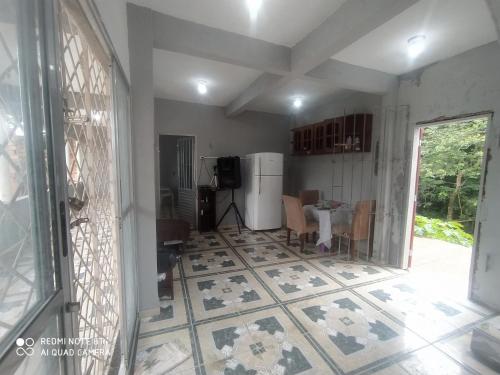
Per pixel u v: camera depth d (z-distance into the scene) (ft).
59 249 2.09
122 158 4.95
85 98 3.34
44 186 1.96
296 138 16.19
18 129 1.72
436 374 4.88
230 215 16.80
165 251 7.88
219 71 9.78
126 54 5.64
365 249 11.35
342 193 13.17
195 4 5.77
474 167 15.96
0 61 1.55
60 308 2.12
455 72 7.93
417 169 9.50
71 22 2.81
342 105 13.16
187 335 5.87
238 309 6.94
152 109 6.23
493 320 5.70
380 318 6.62
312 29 6.67
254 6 5.77
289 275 9.15
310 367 4.98
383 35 6.75
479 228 7.40
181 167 16.97
